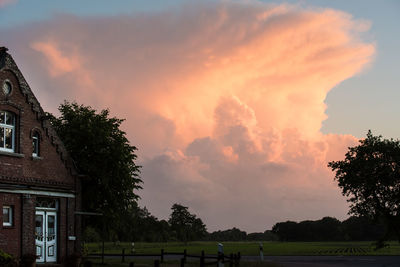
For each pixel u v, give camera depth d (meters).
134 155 35.56
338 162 41.06
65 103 37.12
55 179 28.17
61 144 28.92
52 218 27.83
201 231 168.38
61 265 26.80
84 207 35.22
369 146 40.00
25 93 26.73
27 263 22.45
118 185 35.22
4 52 25.97
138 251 66.12
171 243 142.12
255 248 89.06
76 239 29.27
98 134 34.44
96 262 32.66
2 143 25.33
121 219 38.09
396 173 39.41
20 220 25.19
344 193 41.22
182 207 164.38
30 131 26.94
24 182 25.70
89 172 34.09
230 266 26.52
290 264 32.25
